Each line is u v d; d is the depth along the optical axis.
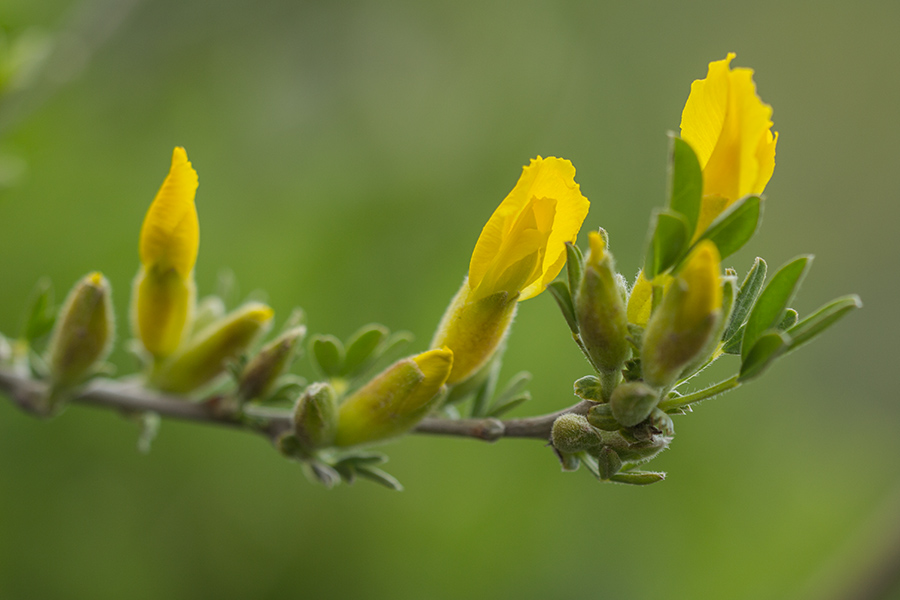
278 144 0.56
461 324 0.28
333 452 0.29
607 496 0.53
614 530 0.53
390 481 0.29
